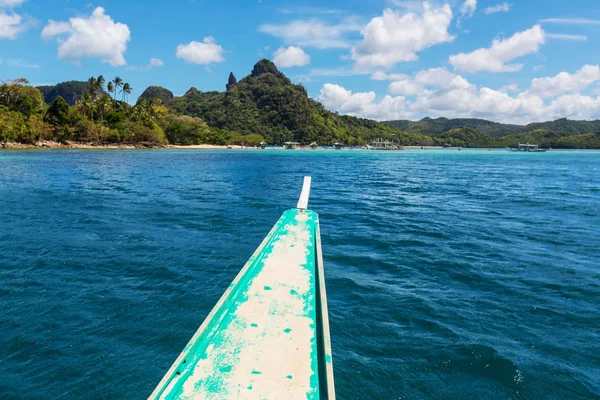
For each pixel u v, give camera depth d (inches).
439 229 472.4
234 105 7327.8
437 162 2465.6
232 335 110.2
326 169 1683.1
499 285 281.4
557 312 237.1
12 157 1951.3
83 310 240.4
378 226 489.1
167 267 318.3
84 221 499.5
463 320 225.9
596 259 347.9
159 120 4677.7
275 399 84.9
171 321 226.1
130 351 196.4
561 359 187.5
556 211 620.4
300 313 124.1
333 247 385.4
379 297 258.4
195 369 94.6
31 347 199.8
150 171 1349.7
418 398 160.1
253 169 1572.3
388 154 3929.6
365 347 196.2
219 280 290.5
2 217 523.2
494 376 174.2
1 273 305.0
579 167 1999.3
